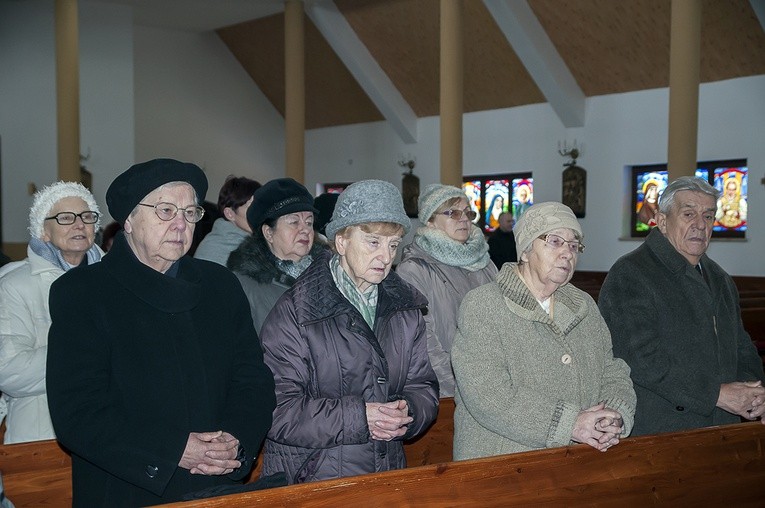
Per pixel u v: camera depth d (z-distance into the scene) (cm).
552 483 226
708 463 254
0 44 1288
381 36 1348
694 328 279
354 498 199
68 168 1152
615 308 283
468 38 1248
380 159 1536
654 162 1151
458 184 1064
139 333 202
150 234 203
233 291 223
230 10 1393
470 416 243
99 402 195
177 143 1573
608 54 1141
